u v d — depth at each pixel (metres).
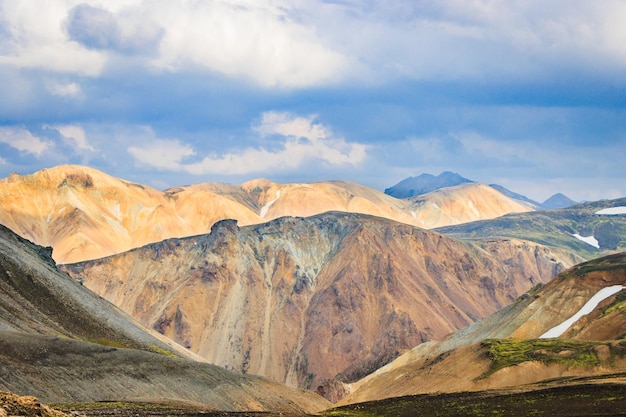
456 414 155.12
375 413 166.75
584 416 138.62
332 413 169.50
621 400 147.50
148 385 183.62
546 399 156.50
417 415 159.12
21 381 157.62
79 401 161.75
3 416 86.94
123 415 138.88
